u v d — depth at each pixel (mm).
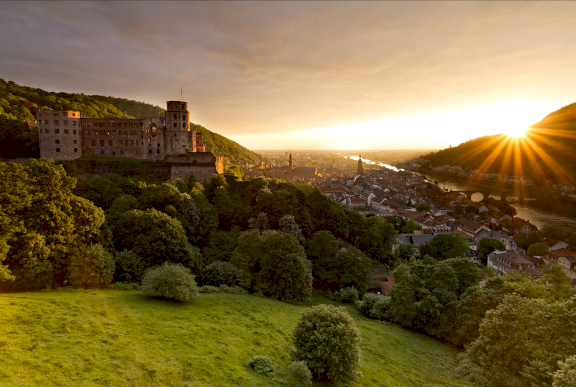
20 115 156500
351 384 39688
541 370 37875
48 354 30203
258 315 56375
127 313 44875
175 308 50688
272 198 112312
